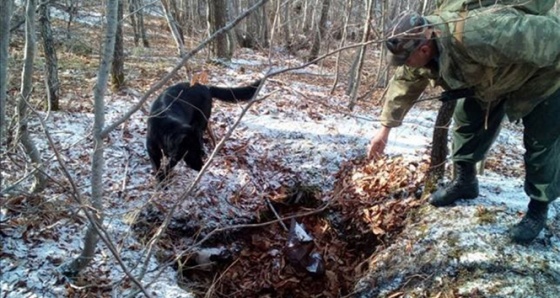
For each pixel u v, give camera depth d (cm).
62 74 776
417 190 416
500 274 309
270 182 484
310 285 394
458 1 267
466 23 246
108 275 317
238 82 832
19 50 698
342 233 431
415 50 255
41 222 343
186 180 459
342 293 377
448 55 257
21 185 359
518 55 243
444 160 386
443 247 337
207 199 443
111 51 237
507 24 240
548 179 301
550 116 278
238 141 543
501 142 634
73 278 305
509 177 486
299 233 409
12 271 303
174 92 482
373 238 404
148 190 431
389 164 469
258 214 449
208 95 513
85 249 296
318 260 400
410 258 344
